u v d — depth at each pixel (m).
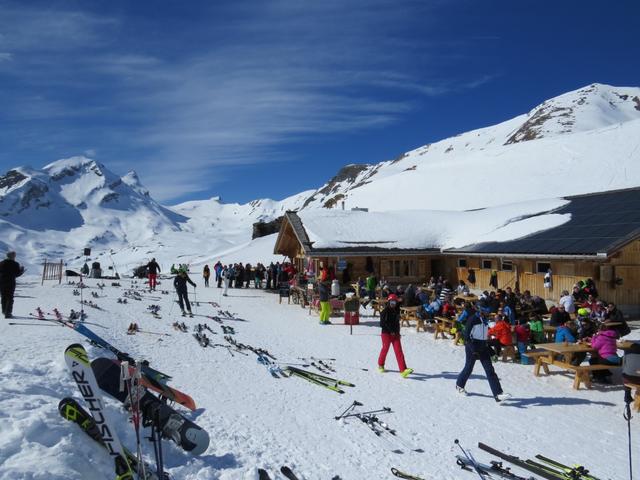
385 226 30.53
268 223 70.19
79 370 5.08
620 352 14.12
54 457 4.86
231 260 54.06
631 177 60.12
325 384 10.14
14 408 5.70
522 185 70.06
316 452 6.83
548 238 22.97
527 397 9.94
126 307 19.33
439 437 7.73
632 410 9.21
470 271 27.11
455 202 74.06
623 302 19.80
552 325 14.41
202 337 13.85
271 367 11.02
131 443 5.85
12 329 11.44
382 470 6.46
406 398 9.62
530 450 7.41
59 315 13.70
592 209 25.03
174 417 6.12
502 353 13.33
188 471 5.61
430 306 16.75
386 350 11.44
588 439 7.89
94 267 37.16
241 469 5.88
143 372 7.25
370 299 22.78
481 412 8.99
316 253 26.72
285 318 19.86
